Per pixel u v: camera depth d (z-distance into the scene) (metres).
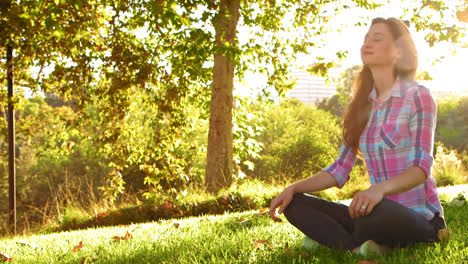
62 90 11.56
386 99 2.11
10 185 8.08
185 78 12.30
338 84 12.79
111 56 10.76
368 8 12.80
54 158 30.61
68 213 8.56
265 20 12.69
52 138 12.44
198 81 12.75
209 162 11.40
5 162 17.69
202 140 18.31
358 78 2.26
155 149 12.97
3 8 8.73
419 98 2.04
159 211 8.42
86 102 12.19
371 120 2.18
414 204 2.10
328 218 2.22
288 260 2.14
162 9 8.27
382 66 2.14
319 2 12.87
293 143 31.31
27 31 9.07
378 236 2.02
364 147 2.18
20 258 3.21
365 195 1.91
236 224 4.07
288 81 13.78
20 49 9.60
